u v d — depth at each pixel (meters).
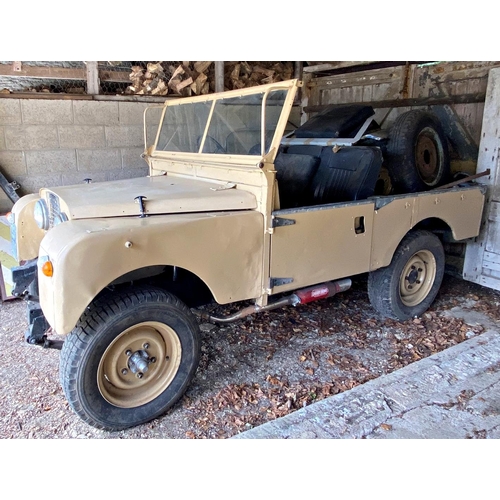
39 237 3.33
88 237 2.21
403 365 3.28
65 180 5.02
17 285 2.65
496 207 4.30
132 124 5.29
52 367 3.23
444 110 4.84
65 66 4.87
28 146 4.75
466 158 4.77
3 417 2.68
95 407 2.44
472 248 4.61
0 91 4.56
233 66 6.05
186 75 5.56
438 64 4.92
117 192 2.90
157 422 2.65
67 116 4.89
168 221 2.48
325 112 4.27
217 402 2.83
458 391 2.85
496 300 4.42
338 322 3.95
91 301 2.35
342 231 3.15
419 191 3.91
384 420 2.58
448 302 4.38
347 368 3.23
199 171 3.35
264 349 3.47
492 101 4.17
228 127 3.07
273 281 2.89
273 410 2.76
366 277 5.07
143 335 2.57
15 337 3.67
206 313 3.08
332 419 2.58
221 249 2.63
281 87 2.69
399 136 3.87
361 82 5.86
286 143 4.17
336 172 3.58
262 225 2.77
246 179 2.87
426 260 4.00
